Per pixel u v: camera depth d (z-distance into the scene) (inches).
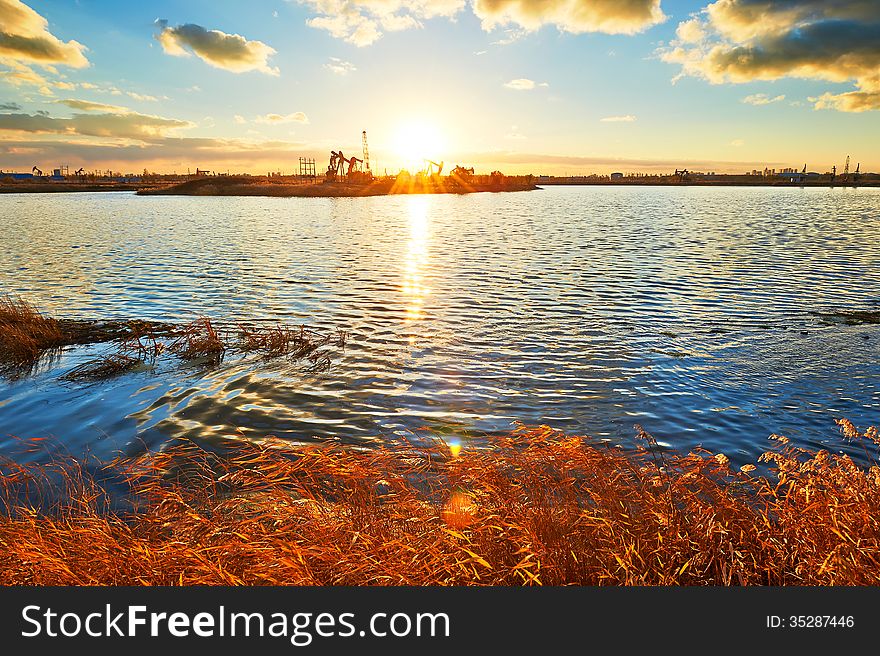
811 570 150.3
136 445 305.1
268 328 567.2
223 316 639.1
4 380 414.0
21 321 548.1
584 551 159.8
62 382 408.8
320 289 803.4
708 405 361.4
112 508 235.9
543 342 519.5
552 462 205.6
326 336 542.9
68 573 148.4
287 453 292.0
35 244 1353.3
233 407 361.1
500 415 349.4
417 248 1312.7
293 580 147.7
